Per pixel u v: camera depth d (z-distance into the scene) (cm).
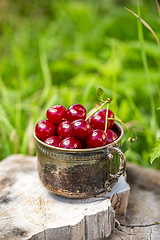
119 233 49
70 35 124
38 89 91
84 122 45
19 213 47
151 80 86
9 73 101
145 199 55
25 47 109
